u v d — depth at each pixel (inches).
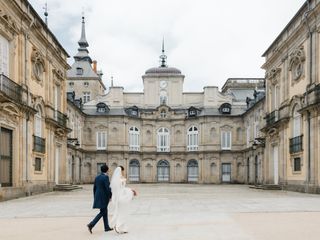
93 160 2231.8
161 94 2379.4
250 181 2010.3
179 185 1943.9
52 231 430.0
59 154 1434.5
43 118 1202.0
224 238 377.1
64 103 1487.5
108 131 2245.3
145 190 1368.1
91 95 2746.1
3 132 911.7
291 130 1230.3
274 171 1432.1
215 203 766.5
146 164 2310.5
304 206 682.2
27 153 1035.3
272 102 1457.9
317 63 1049.5
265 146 1512.1
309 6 1077.1
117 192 417.7
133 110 2306.8
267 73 1507.1
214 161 2244.1
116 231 409.4
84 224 482.0
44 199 913.5
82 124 2178.9
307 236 385.7
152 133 2330.2
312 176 1057.5
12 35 956.0
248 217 533.3
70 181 1819.6
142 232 415.5
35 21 1091.9
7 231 430.9
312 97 1059.3
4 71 928.9
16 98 954.1
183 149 2320.4
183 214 574.2
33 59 1104.2
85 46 2861.7
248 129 2095.2
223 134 2257.6
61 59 1393.9
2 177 903.1
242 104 2303.2
